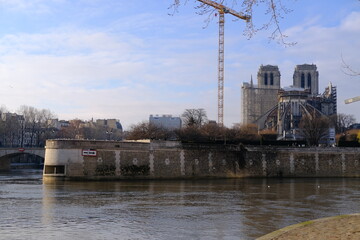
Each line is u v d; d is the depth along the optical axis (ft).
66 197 161.27
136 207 135.54
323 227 70.49
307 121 469.16
